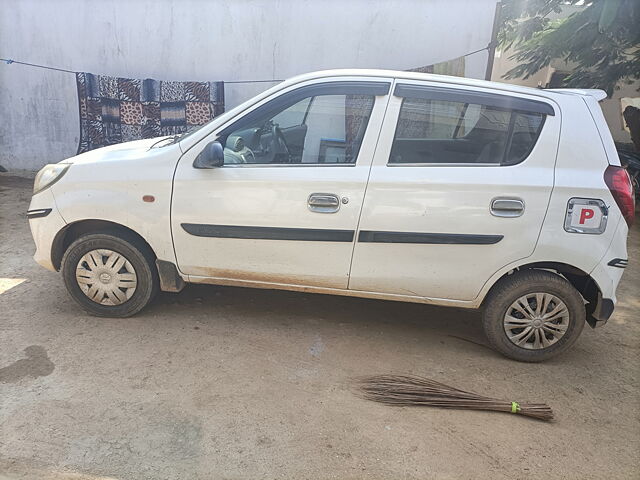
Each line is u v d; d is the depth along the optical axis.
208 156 3.04
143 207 3.23
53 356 3.04
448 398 2.82
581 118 3.06
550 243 3.02
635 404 2.95
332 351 3.30
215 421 2.57
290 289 3.36
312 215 3.10
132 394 2.74
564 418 2.79
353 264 3.18
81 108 6.98
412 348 3.42
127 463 2.28
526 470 2.38
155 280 3.48
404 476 2.30
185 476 2.23
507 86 3.12
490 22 6.52
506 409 2.78
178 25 7.07
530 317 3.21
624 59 7.14
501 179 2.99
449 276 3.15
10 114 7.63
